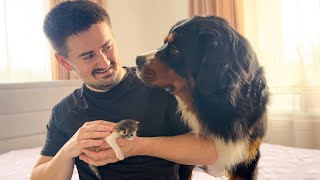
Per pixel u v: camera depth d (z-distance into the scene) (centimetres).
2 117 275
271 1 312
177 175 129
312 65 296
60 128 132
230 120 126
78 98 133
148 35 438
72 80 325
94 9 118
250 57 130
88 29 114
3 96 276
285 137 316
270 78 314
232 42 126
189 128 130
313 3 290
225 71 122
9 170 205
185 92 135
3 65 328
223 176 150
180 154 114
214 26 131
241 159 133
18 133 284
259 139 137
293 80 305
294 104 307
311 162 191
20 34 335
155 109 125
